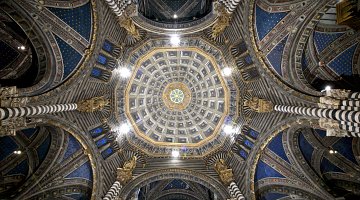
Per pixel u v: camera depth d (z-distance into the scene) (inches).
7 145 821.2
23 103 603.2
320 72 845.2
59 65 762.8
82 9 761.0
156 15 1016.9
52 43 751.7
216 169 901.8
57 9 735.1
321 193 751.1
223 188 861.2
